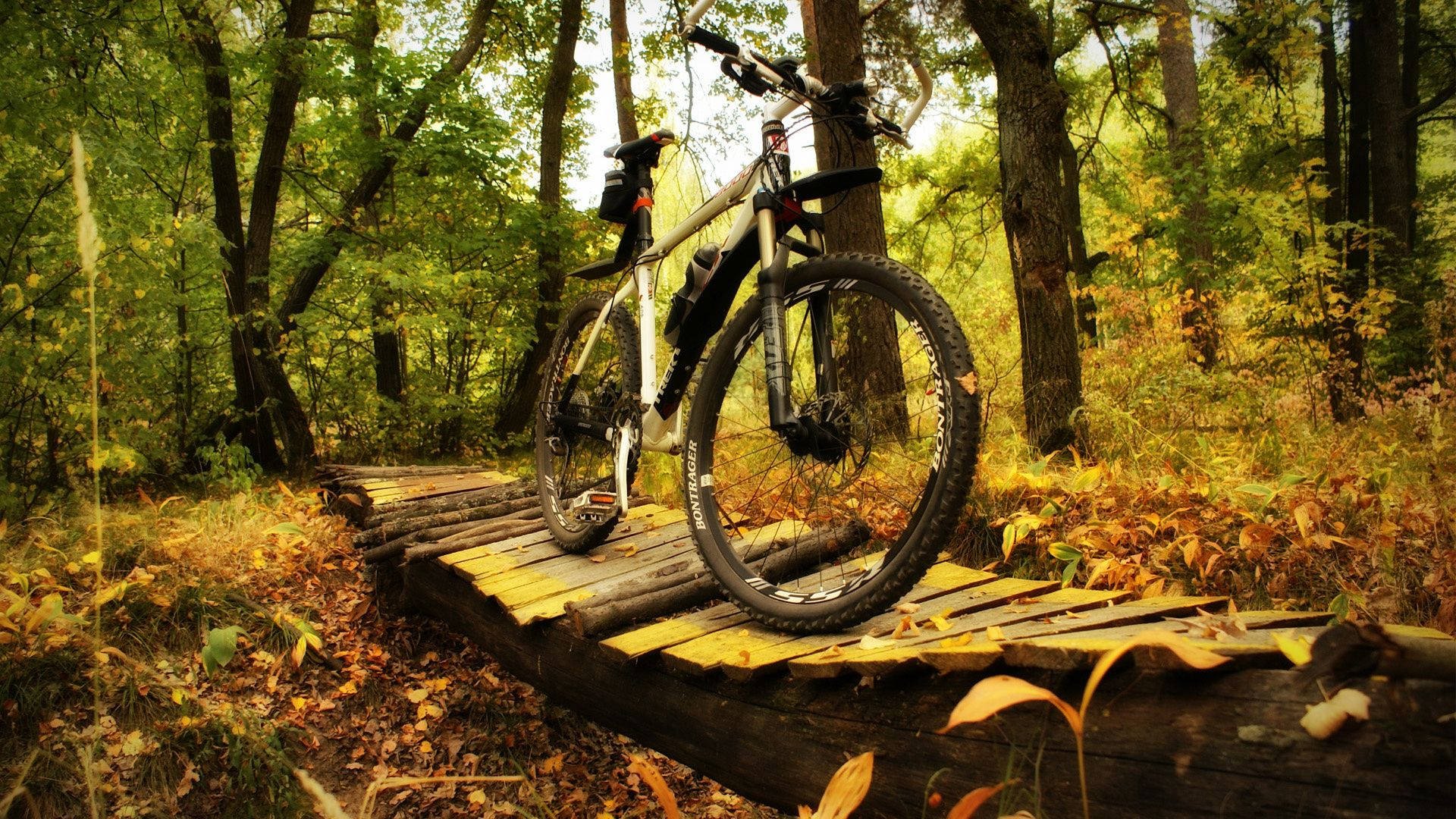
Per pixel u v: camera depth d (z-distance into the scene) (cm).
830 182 199
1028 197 464
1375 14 896
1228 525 296
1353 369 603
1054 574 311
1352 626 83
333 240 837
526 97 1194
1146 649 105
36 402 477
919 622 179
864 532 261
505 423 1033
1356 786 88
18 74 499
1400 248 870
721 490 253
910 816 143
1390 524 263
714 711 191
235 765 254
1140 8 1024
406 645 351
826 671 157
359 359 949
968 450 163
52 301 461
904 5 674
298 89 755
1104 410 434
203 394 754
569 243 1007
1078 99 1280
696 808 300
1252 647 105
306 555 405
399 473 546
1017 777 123
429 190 948
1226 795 100
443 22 1107
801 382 208
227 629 227
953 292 1264
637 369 298
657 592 241
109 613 303
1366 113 930
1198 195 784
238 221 727
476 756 301
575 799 293
